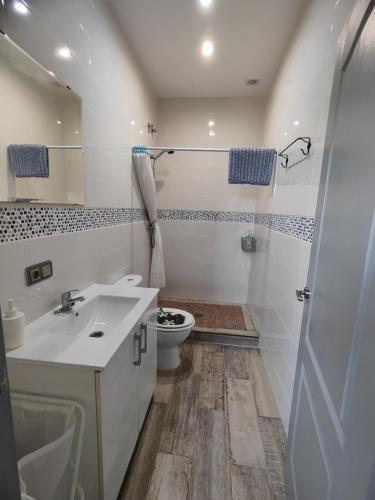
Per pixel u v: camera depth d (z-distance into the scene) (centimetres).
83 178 139
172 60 223
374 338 50
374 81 57
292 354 143
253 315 282
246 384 191
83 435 86
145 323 132
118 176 189
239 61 222
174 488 118
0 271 89
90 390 83
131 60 205
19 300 98
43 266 111
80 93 133
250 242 309
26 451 87
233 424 155
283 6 159
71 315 117
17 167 94
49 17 106
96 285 157
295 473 100
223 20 173
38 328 103
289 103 186
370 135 58
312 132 134
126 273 213
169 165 317
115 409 96
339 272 71
